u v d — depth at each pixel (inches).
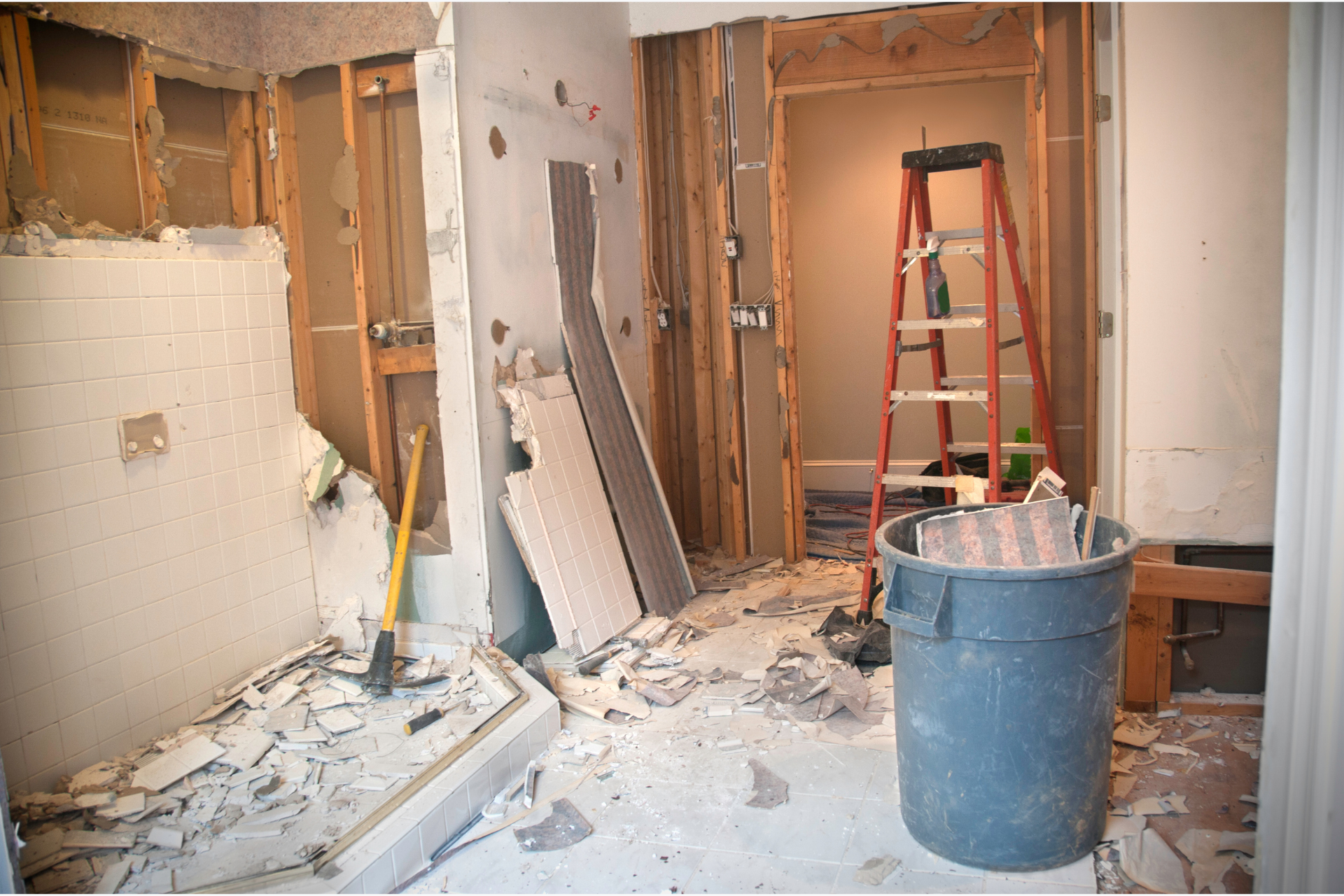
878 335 223.5
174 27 111.5
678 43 178.5
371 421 127.6
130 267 102.4
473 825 94.6
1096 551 91.4
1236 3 97.3
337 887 78.3
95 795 91.4
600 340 156.6
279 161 126.3
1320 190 63.4
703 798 96.9
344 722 107.0
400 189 125.5
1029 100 154.3
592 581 134.6
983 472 197.5
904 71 161.2
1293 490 66.2
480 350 121.2
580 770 104.3
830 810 93.5
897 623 81.0
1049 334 156.1
